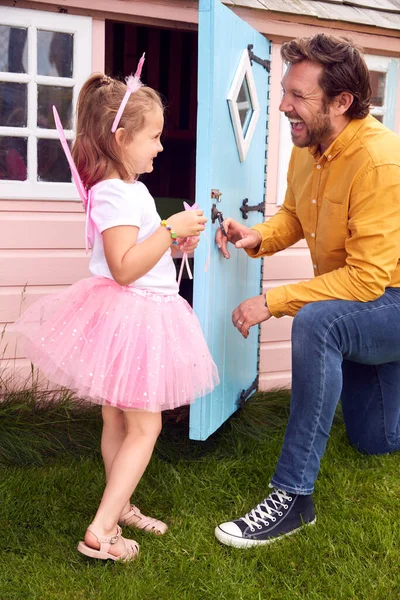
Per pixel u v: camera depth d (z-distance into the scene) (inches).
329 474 105.5
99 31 125.5
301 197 104.7
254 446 116.0
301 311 91.6
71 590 77.0
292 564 82.7
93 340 79.7
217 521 92.9
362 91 92.0
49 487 98.7
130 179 82.4
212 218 100.8
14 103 122.5
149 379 79.0
